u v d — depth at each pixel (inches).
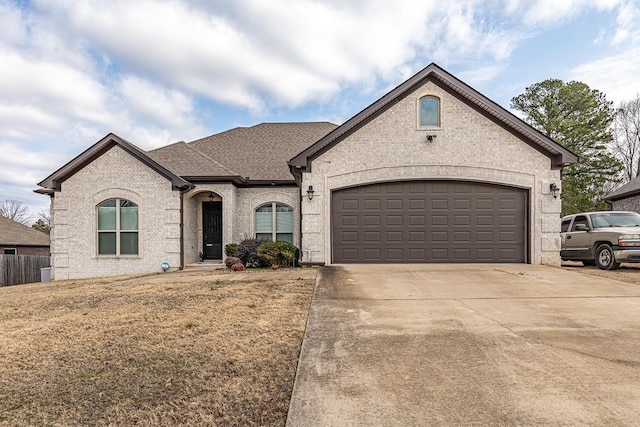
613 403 118.0
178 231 510.0
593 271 393.4
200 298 274.2
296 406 118.3
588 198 1022.4
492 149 454.3
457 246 457.7
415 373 141.5
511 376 137.9
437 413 113.3
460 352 161.8
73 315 236.4
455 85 450.0
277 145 668.1
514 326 197.5
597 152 1024.2
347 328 197.0
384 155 458.3
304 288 305.7
